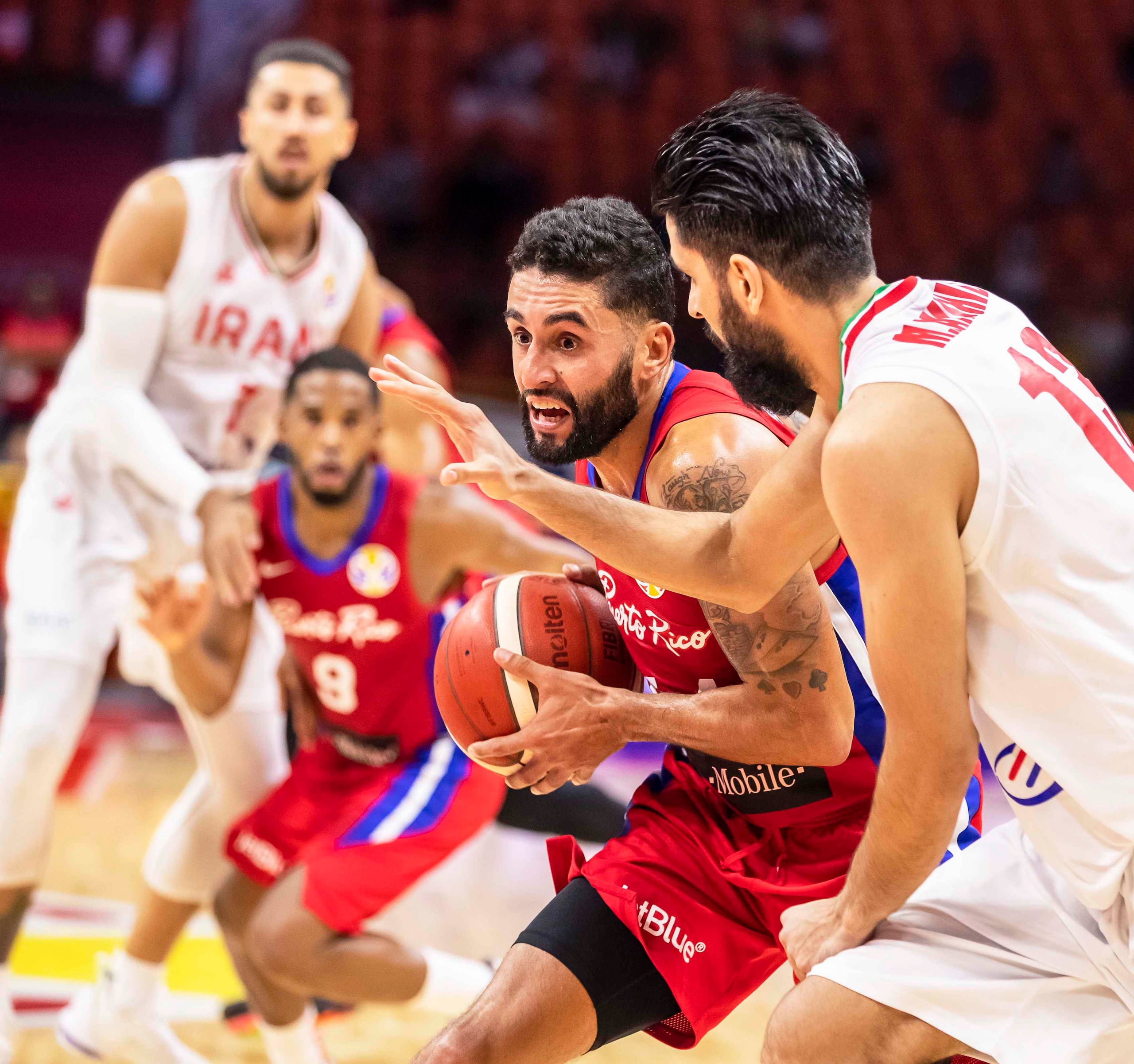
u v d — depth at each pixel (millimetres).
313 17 27750
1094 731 3451
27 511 7434
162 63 25688
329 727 6820
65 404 7543
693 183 3803
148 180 7457
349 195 22969
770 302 3795
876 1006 3816
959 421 3385
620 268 4176
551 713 4355
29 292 21016
